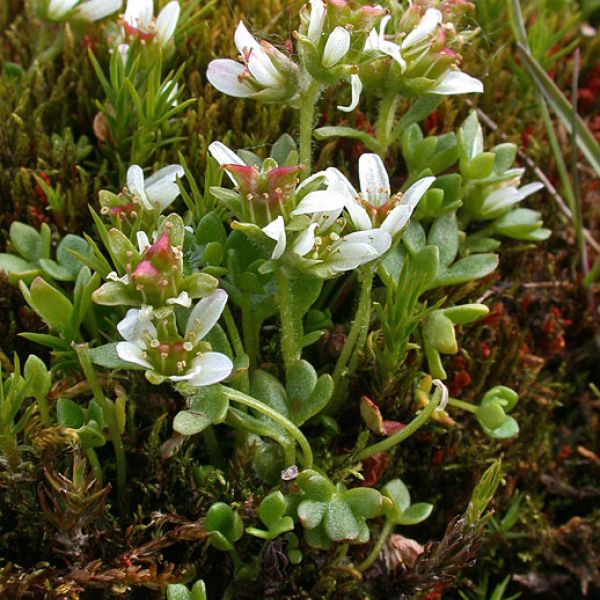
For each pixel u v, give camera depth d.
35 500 0.10
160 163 0.13
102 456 0.11
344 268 0.10
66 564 0.10
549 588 0.12
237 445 0.11
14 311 0.12
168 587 0.10
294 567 0.11
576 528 0.12
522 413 0.13
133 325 0.09
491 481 0.10
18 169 0.13
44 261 0.11
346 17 0.10
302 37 0.10
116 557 0.10
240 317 0.12
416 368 0.12
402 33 0.11
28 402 0.11
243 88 0.11
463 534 0.10
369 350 0.11
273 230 0.09
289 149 0.11
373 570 0.11
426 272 0.11
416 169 0.12
